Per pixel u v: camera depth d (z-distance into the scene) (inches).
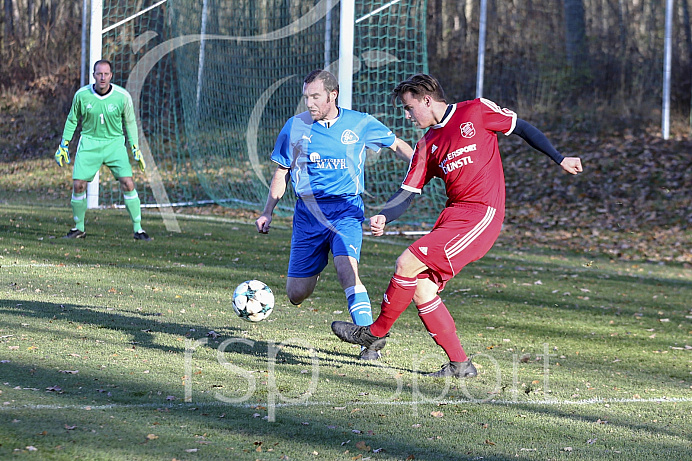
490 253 1478.8
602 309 1002.1
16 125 2573.8
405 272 594.9
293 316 840.3
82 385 539.8
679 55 2600.9
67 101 2684.5
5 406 479.8
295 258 673.0
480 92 2347.4
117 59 2021.4
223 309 850.8
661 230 1748.3
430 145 605.0
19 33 2930.6
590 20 2721.5
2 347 625.6
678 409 571.5
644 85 2559.1
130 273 1038.4
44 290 884.0
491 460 444.1
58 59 2844.5
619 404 579.2
